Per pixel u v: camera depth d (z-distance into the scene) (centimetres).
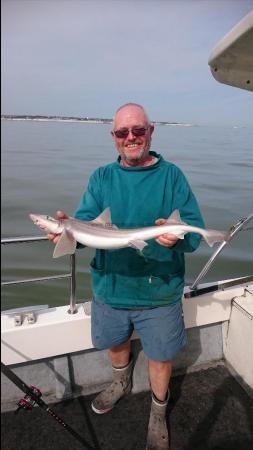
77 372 308
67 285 675
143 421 281
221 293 321
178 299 258
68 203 1205
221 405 294
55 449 256
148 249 251
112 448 258
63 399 300
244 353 308
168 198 249
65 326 284
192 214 248
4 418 280
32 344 279
